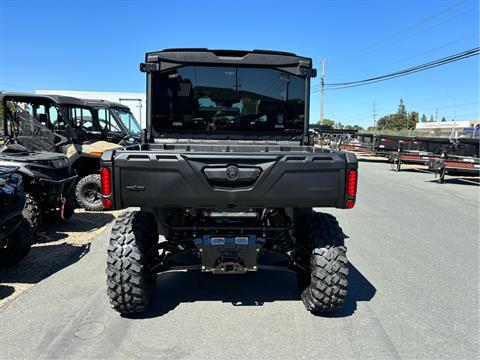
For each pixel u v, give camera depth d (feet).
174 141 15.88
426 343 11.75
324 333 12.24
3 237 15.92
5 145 26.35
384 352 11.23
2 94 28.53
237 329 12.42
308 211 14.19
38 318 12.89
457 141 59.36
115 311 13.47
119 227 12.84
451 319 13.30
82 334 11.91
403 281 16.75
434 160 55.21
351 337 12.03
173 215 13.92
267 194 11.64
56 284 15.79
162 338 11.78
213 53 15.23
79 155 29.63
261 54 15.35
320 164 11.64
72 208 25.81
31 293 14.88
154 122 15.69
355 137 87.92
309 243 13.04
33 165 21.84
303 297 14.10
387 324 12.89
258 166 11.55
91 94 54.19
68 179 24.27
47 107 29.71
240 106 15.80
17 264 18.16
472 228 26.84
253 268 12.85
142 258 12.51
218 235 12.63
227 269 12.76
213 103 15.72
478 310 14.02
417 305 14.38
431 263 19.21
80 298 14.48
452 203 37.24
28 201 20.76
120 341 11.56
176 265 13.92
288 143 16.29
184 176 11.46
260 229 12.89
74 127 31.24
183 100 15.61
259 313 13.55
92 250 20.45
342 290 12.56
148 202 11.64
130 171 11.45
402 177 59.52
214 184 11.62
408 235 24.68
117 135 35.94
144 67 15.17
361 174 62.08
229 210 13.03
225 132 16.01
